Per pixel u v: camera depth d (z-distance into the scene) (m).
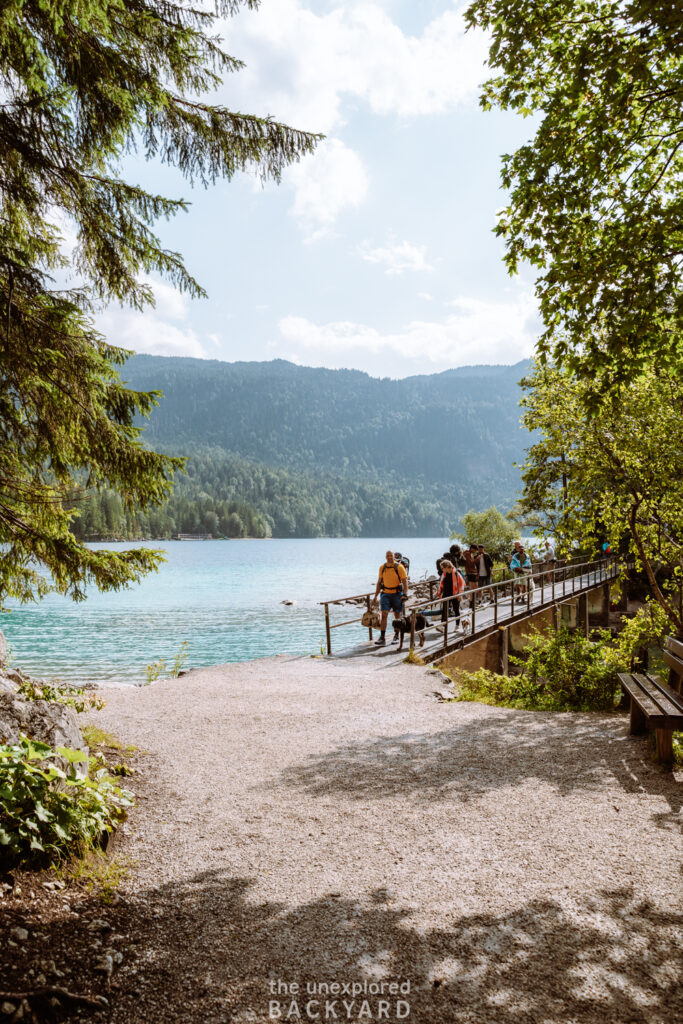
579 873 3.62
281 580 59.62
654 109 5.60
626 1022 2.42
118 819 4.41
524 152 5.56
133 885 3.56
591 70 4.96
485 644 16.70
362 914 3.25
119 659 21.48
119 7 4.68
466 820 4.47
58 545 5.31
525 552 23.47
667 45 4.67
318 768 5.75
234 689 9.66
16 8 3.92
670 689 6.28
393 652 13.35
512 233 5.73
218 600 42.56
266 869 3.79
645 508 11.53
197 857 3.94
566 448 11.55
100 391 5.45
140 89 5.00
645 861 3.74
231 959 2.86
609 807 4.61
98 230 5.46
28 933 2.88
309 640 26.11
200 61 5.30
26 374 5.10
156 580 59.97
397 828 4.38
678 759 5.62
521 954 2.87
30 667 19.75
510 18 5.47
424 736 6.81
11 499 5.43
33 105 4.67
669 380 10.07
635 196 5.49
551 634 11.23
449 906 3.31
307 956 2.89
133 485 5.47
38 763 4.02
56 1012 2.42
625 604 23.98
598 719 7.37
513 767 5.62
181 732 7.03
